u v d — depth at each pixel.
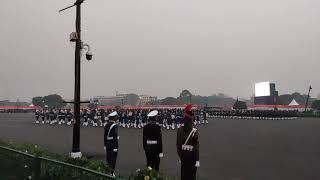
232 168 14.30
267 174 13.00
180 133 9.27
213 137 29.58
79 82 12.88
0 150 8.95
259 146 22.70
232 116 84.44
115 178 5.32
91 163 9.34
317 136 30.95
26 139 25.66
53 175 6.91
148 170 7.22
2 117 84.94
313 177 12.40
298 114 100.06
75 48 13.05
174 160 16.44
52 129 38.41
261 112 80.00
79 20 13.11
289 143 24.84
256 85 126.56
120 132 35.12
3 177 8.76
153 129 10.93
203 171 13.63
